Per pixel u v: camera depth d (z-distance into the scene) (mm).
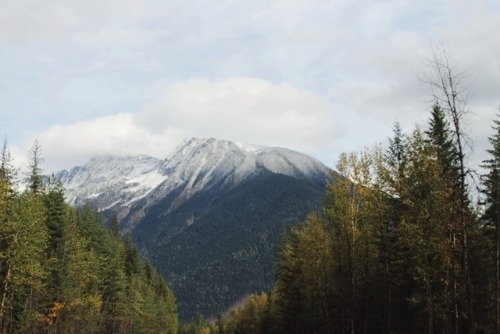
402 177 30469
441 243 26250
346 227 33344
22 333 44156
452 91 21234
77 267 50812
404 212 29328
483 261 30141
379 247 35438
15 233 37562
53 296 48250
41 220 40781
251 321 96875
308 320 48875
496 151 30578
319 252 41188
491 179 28641
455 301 25453
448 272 26906
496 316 21656
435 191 26578
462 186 21594
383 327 40000
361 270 37688
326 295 42375
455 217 23984
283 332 61438
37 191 50812
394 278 36125
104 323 73000
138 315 86312
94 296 56500
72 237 51219
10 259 36688
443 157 29281
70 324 55312
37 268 39281
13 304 41625
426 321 35625
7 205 37906
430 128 32469
